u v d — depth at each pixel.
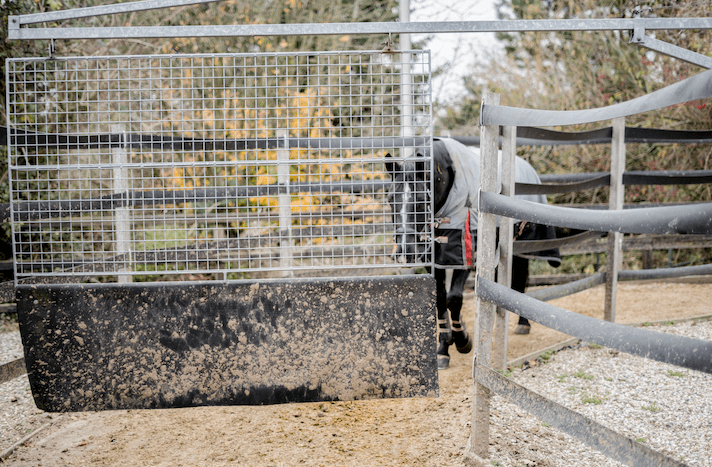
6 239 5.32
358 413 2.94
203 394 2.43
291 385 2.43
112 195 3.15
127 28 2.28
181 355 2.40
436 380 2.45
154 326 2.38
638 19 2.46
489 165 2.33
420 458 2.38
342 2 7.77
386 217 4.59
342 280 2.39
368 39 7.77
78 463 2.36
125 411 2.97
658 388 3.19
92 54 5.78
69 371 2.40
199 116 5.94
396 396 2.46
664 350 1.51
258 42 6.77
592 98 7.69
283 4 7.00
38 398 2.41
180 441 2.59
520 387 2.09
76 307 2.37
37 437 2.65
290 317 2.40
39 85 5.27
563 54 7.93
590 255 7.48
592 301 5.94
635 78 7.59
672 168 7.49
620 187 4.36
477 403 2.34
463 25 2.32
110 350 2.39
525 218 2.12
